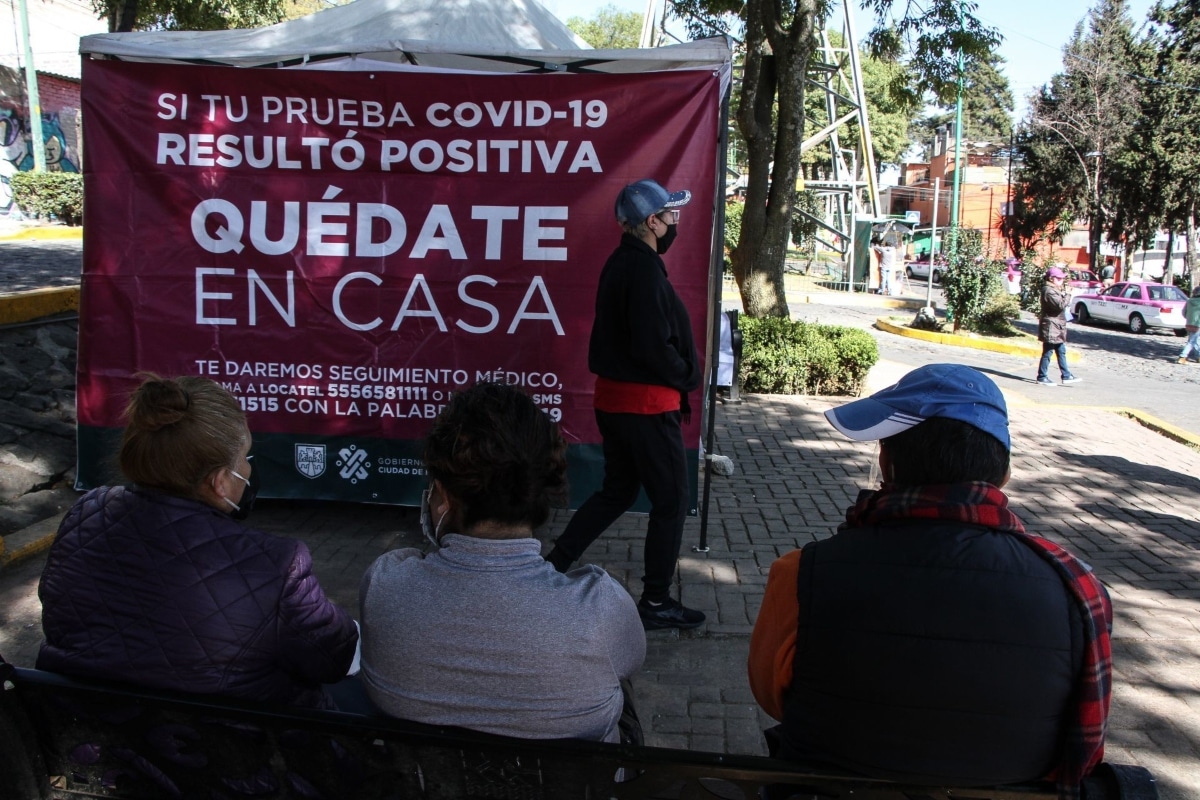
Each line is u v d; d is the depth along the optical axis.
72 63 26.23
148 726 1.88
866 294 29.16
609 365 3.80
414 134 4.75
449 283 4.83
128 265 4.94
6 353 6.72
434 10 5.53
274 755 1.85
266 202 4.86
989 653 1.52
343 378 4.96
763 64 10.39
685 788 1.70
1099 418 9.95
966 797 1.60
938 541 1.60
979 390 1.72
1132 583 4.90
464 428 1.81
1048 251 45.81
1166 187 34.12
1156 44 35.53
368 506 5.50
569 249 4.75
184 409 1.95
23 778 1.90
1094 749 1.53
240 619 1.87
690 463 4.92
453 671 1.75
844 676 1.59
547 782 1.74
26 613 3.98
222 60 4.82
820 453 7.43
